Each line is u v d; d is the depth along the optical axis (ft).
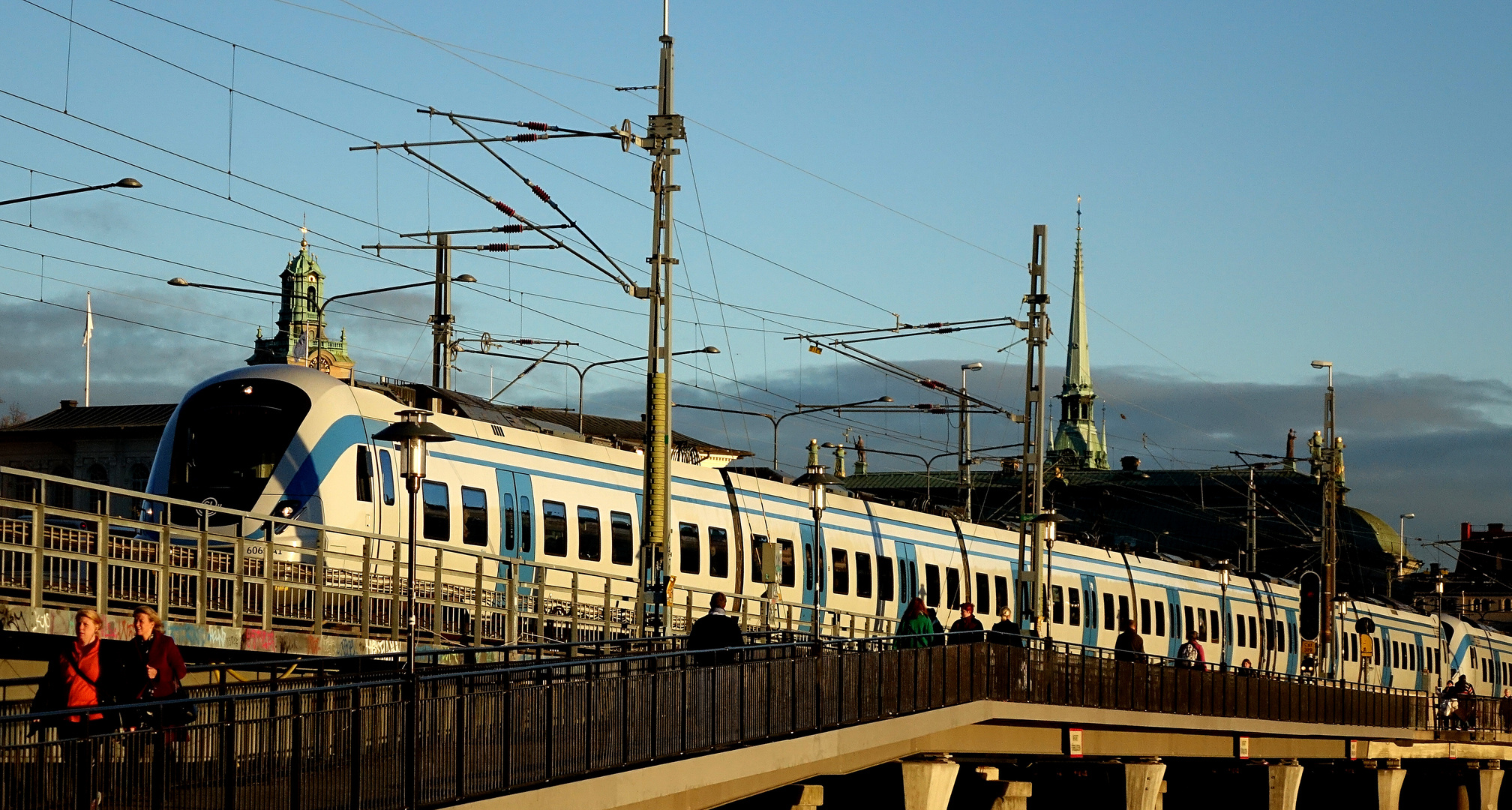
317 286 571.69
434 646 130.21
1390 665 361.92
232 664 84.74
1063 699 158.40
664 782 96.78
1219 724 190.70
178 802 63.46
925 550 230.68
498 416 169.78
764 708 110.63
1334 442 325.01
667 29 152.56
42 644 104.63
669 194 151.74
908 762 139.74
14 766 56.90
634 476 182.60
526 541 163.73
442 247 190.19
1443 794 302.45
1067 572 258.98
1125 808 182.80
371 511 147.54
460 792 79.97
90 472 400.88
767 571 184.34
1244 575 323.78
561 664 88.43
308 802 70.18
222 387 147.13
